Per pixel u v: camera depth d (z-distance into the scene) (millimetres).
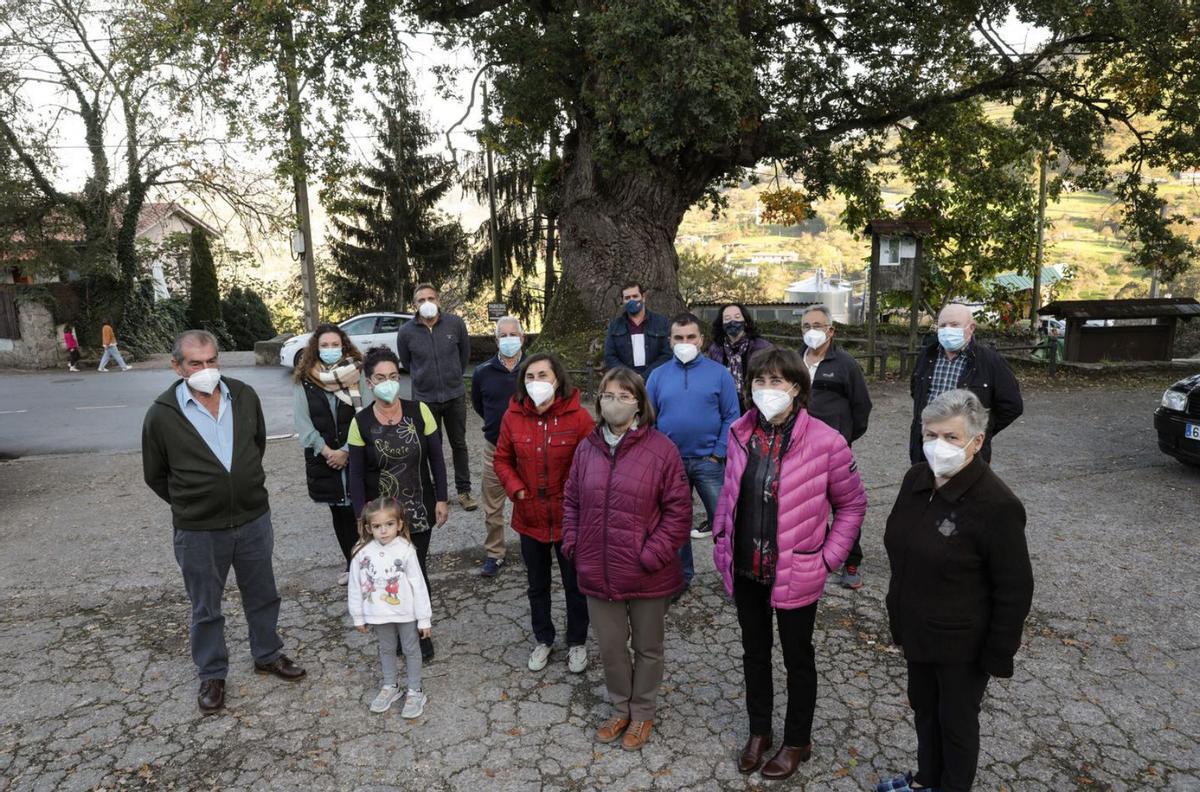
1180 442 7039
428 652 4156
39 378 19016
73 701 3791
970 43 14234
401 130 27094
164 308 26406
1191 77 13508
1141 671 3879
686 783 3119
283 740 3455
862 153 17219
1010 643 2480
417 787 3123
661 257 13805
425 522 4082
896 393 11859
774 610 3104
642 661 3314
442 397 6551
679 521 3236
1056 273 27797
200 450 3609
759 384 2988
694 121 10938
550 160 16578
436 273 29891
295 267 30703
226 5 12180
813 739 3391
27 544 6152
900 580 2705
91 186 22047
